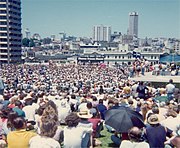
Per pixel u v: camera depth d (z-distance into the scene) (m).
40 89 43.88
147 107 14.88
